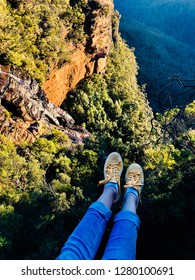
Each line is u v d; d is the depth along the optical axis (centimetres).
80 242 223
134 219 260
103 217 257
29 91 2427
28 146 2155
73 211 1362
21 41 2594
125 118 3575
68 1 3325
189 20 14088
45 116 2645
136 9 16025
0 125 2130
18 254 1204
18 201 1410
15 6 2730
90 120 3366
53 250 1169
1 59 2336
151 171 1204
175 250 917
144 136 3306
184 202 950
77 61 3500
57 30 3025
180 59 10769
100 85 3944
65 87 3475
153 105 5150
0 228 1152
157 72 7731
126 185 359
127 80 4922
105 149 2339
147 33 10750
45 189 1581
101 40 3766
